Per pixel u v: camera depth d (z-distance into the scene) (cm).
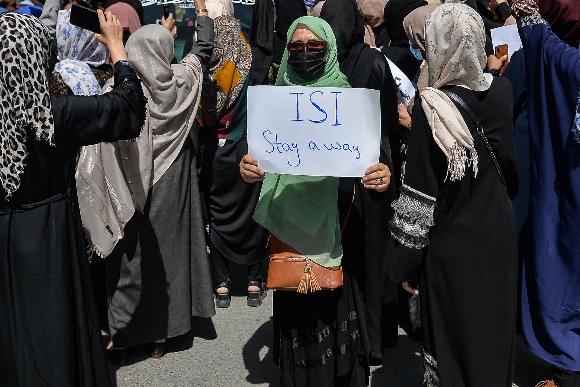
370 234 301
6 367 239
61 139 224
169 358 361
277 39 415
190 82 341
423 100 237
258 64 405
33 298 231
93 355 254
